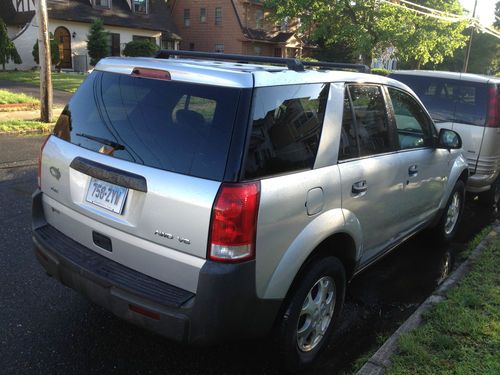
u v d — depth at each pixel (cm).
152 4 3544
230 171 253
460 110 675
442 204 518
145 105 291
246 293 260
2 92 1551
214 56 360
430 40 2314
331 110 320
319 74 322
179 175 261
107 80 319
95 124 311
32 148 930
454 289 421
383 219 388
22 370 302
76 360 316
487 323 364
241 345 344
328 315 337
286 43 3797
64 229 326
